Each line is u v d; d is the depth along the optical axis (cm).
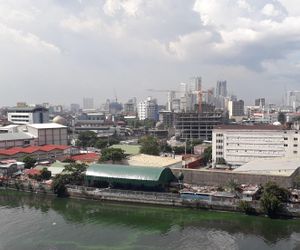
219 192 11388
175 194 11288
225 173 12681
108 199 12050
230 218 10006
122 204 11712
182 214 10531
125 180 12319
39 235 9119
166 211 10875
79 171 13350
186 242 8494
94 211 11075
